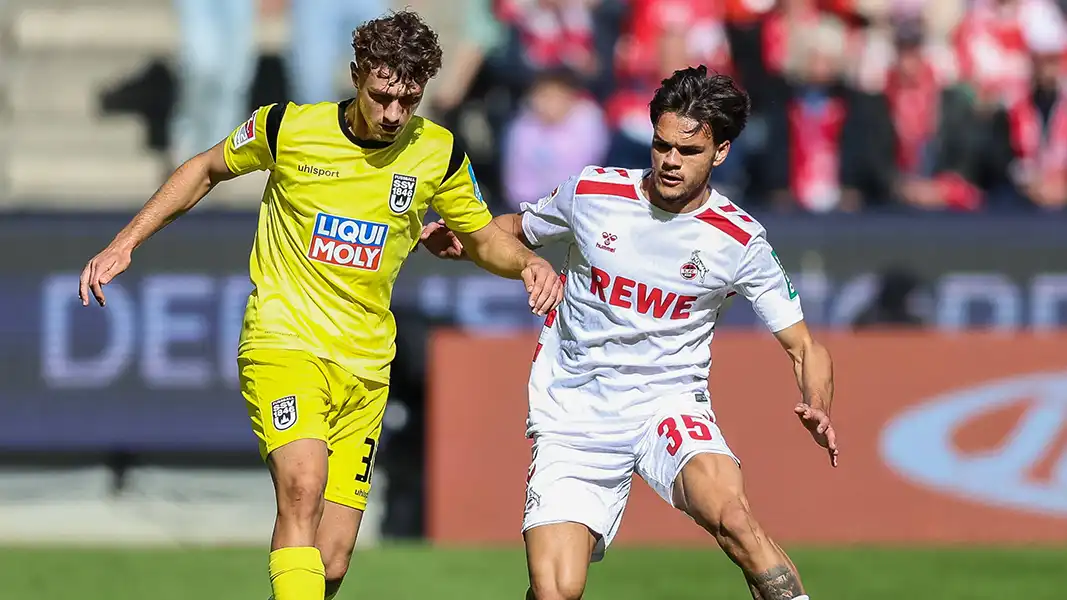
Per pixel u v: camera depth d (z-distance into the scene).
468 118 36.84
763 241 17.67
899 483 31.48
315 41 37.00
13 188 40.34
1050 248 33.06
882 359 31.75
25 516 34.12
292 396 17.23
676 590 26.61
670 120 16.59
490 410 31.34
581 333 17.88
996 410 31.73
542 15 36.28
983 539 31.47
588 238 17.66
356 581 27.12
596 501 17.73
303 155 17.39
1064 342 31.88
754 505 31.39
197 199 17.84
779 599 16.30
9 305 32.47
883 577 27.78
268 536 34.03
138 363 32.66
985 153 36.31
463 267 33.03
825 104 35.62
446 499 31.20
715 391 31.53
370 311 17.98
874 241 33.06
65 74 42.25
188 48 37.31
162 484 34.62
